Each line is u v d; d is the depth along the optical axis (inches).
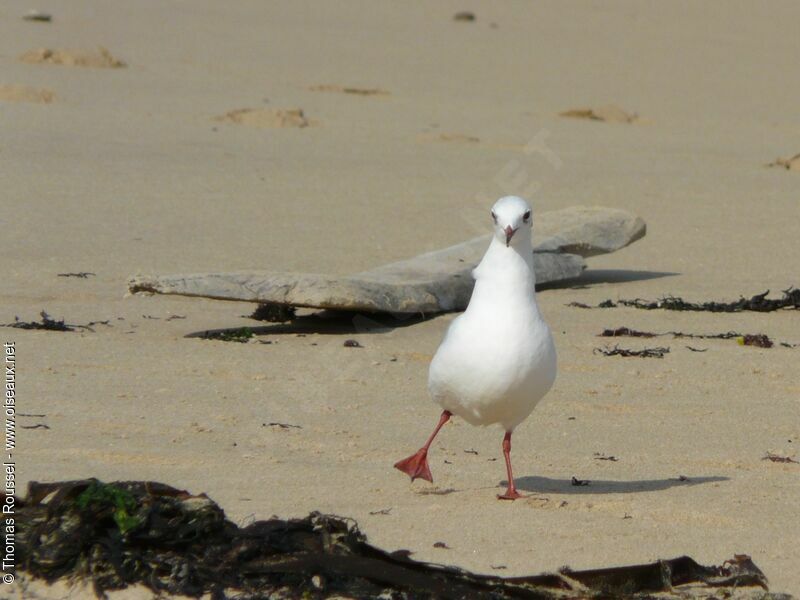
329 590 274.8
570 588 279.6
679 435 418.6
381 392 458.0
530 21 2247.8
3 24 1711.4
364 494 348.2
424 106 1382.9
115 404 423.2
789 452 402.6
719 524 333.1
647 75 1758.1
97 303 576.1
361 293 548.7
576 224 703.7
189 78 1448.1
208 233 732.0
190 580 278.2
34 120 1087.6
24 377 449.1
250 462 371.6
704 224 842.2
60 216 748.6
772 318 601.6
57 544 288.2
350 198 867.4
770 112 1515.7
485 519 331.0
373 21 2126.0
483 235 746.2
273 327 554.3
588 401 454.6
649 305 615.5
